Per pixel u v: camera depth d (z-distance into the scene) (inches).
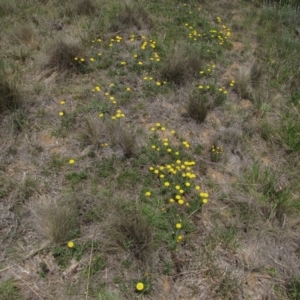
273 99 172.1
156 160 130.7
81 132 137.9
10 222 106.3
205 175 131.5
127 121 148.4
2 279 93.7
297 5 274.7
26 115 141.9
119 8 222.4
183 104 161.3
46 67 169.0
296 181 133.9
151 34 207.8
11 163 124.4
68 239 103.4
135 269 99.4
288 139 151.4
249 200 119.7
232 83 179.2
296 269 105.4
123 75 172.7
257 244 110.6
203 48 204.1
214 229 111.8
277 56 212.4
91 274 97.0
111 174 124.3
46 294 91.9
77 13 217.9
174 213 115.0
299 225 118.6
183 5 245.6
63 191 116.7
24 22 198.7
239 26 239.8
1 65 162.1
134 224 103.3
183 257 104.6
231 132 145.6
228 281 99.3
